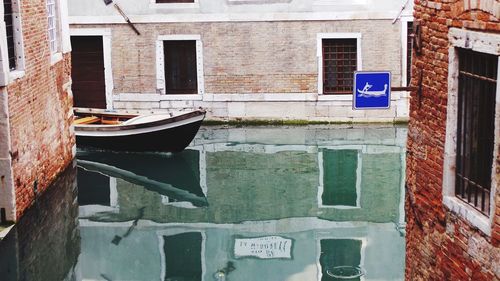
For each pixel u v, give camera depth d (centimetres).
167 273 1005
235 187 1380
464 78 578
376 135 1723
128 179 1438
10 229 1048
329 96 1841
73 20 1856
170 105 1877
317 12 1814
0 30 1023
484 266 546
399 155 1549
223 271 1008
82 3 1848
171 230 1175
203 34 1850
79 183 1411
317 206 1271
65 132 1395
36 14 1206
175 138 1534
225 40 1848
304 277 975
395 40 1817
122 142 1552
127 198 1330
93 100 1892
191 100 1873
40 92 1221
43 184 1230
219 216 1239
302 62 1841
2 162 1043
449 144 593
